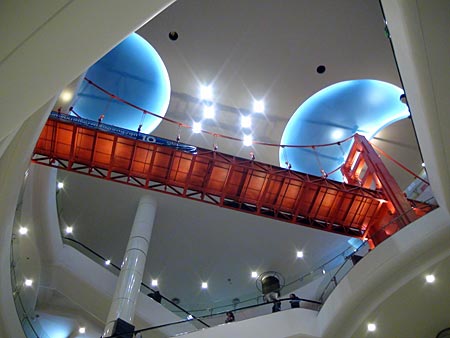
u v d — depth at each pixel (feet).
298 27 67.56
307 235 81.82
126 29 14.70
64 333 63.72
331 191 60.80
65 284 59.00
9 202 36.52
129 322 52.49
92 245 80.64
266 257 84.43
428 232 38.52
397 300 41.22
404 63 29.60
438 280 39.81
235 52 69.26
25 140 32.48
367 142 72.02
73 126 52.49
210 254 84.07
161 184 58.95
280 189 60.29
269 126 75.87
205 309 73.26
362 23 67.26
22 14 13.32
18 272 52.65
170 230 80.64
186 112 73.97
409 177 76.48
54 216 59.36
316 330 45.62
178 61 69.72
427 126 31.04
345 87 73.26
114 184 74.74
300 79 71.77
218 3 65.05
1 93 14.35
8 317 44.98
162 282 85.56
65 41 14.10
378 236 49.49
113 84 72.23
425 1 23.91
